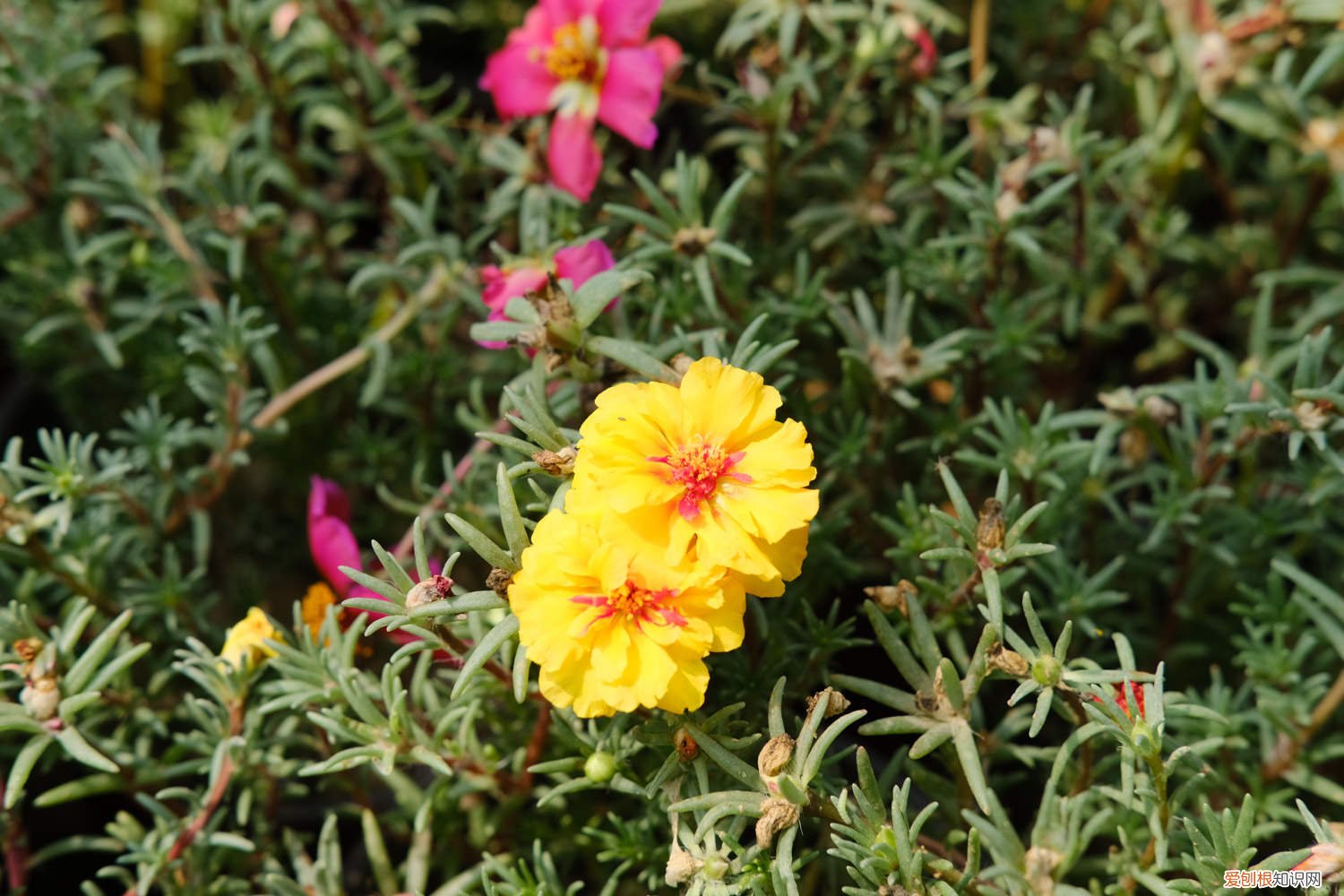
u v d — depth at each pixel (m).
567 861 0.46
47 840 0.51
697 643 0.38
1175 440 0.46
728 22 0.60
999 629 0.40
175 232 0.52
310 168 0.57
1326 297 0.50
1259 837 0.44
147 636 0.48
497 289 0.46
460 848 0.46
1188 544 0.48
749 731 0.41
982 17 0.55
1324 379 0.50
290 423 0.54
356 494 0.56
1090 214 0.51
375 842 0.45
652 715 0.41
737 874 0.40
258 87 0.54
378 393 0.50
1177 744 0.41
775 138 0.50
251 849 0.43
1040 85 0.60
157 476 0.49
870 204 0.52
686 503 0.39
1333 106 0.58
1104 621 0.48
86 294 0.53
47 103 0.54
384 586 0.39
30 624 0.43
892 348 0.47
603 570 0.38
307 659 0.42
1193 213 0.61
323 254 0.57
